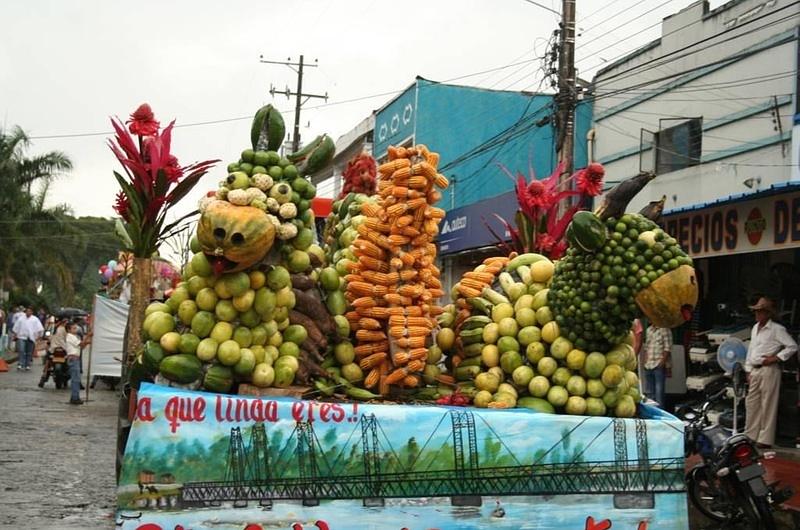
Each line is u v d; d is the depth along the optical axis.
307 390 3.35
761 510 5.51
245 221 3.02
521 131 16.09
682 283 3.25
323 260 3.77
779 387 8.33
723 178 12.23
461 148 19.11
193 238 3.43
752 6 11.81
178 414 2.90
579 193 4.45
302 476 2.94
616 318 3.37
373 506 2.97
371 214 3.60
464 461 3.05
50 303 51.06
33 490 6.56
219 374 3.20
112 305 14.45
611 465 3.17
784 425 9.16
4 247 31.70
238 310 3.23
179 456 2.88
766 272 11.06
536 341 3.53
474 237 16.38
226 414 2.93
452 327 3.96
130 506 2.84
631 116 14.55
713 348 10.91
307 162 3.54
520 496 3.08
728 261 11.85
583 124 16.20
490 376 3.56
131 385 3.55
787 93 11.11
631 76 14.20
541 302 3.58
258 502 2.91
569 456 3.14
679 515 3.21
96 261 64.44
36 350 25.02
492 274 3.94
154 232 4.04
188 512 2.87
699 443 6.20
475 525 3.04
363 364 3.62
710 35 12.66
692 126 13.04
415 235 3.50
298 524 2.92
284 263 3.44
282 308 3.36
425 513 3.01
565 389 3.47
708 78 12.69
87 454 8.38
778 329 8.30
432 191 3.47
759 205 9.57
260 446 2.92
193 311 3.23
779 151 11.21
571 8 12.30
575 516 3.12
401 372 3.50
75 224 39.22
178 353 3.24
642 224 3.35
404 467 3.00
